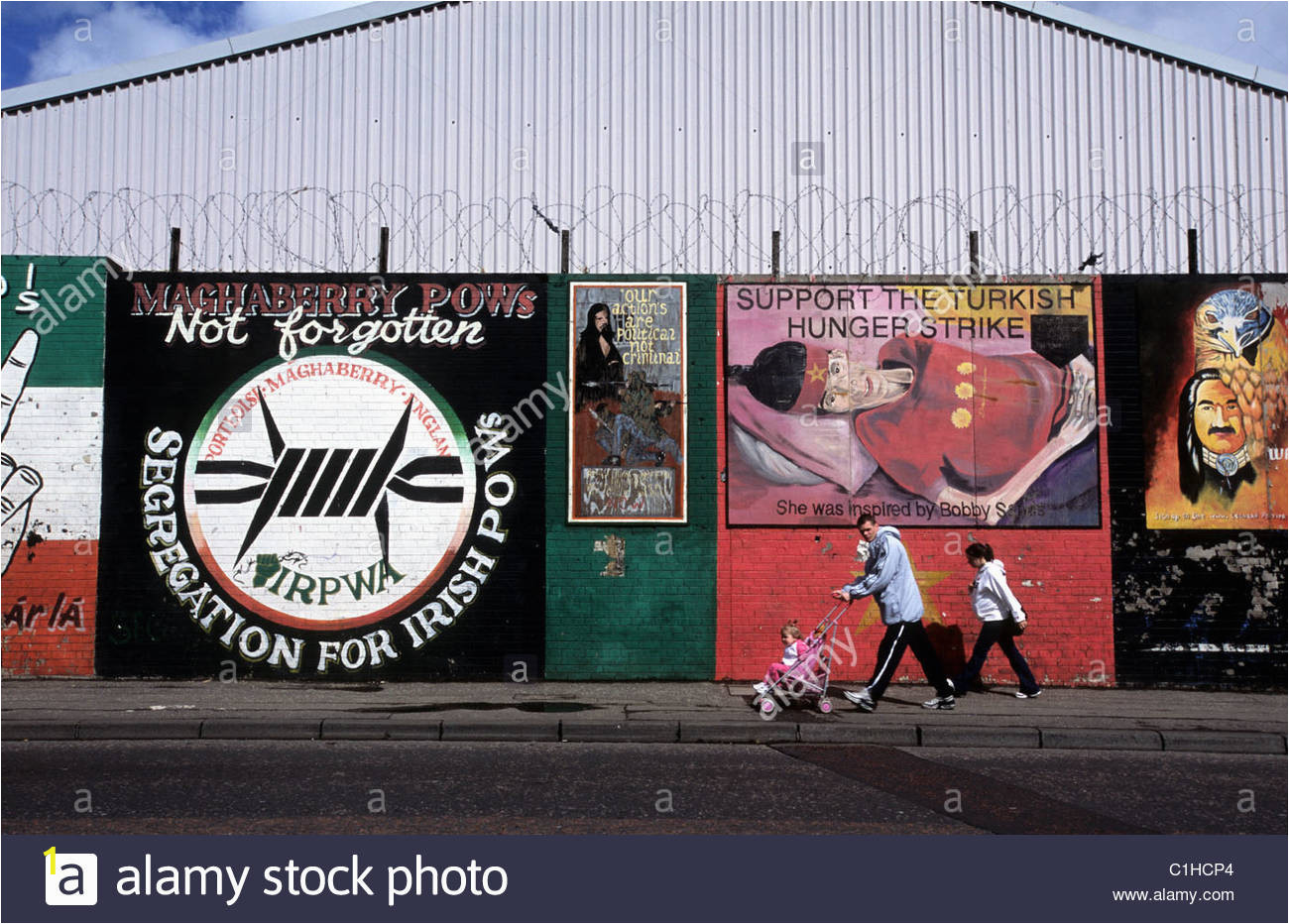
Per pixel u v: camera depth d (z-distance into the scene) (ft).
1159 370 40.32
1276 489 39.93
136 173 47.19
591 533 40.01
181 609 39.55
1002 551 39.83
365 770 26.32
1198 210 47.32
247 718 31.50
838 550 39.88
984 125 47.60
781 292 40.73
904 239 46.75
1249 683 39.19
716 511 40.11
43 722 30.83
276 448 40.14
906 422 40.27
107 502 39.83
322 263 46.65
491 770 26.43
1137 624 39.50
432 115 47.37
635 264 46.44
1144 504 39.91
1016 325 40.57
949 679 38.17
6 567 39.58
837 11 48.14
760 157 47.14
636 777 25.76
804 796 23.97
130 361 40.32
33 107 47.57
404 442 40.24
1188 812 22.94
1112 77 48.03
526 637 39.65
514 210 46.73
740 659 39.60
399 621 39.63
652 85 47.55
